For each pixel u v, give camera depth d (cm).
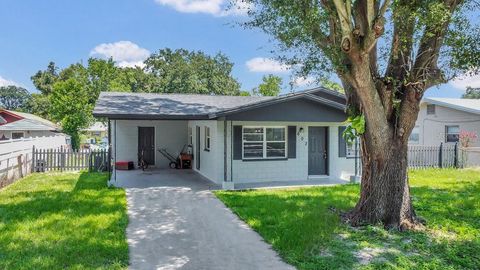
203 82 4300
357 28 590
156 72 4584
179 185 1238
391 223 700
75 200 952
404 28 657
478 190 1124
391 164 708
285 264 521
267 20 788
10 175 1280
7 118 2900
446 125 2036
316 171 1435
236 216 805
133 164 1766
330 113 1304
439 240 623
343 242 613
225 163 1202
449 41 654
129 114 1129
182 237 650
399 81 689
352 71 636
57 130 3169
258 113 1221
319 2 706
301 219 747
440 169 1711
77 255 539
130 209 870
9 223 714
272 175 1352
